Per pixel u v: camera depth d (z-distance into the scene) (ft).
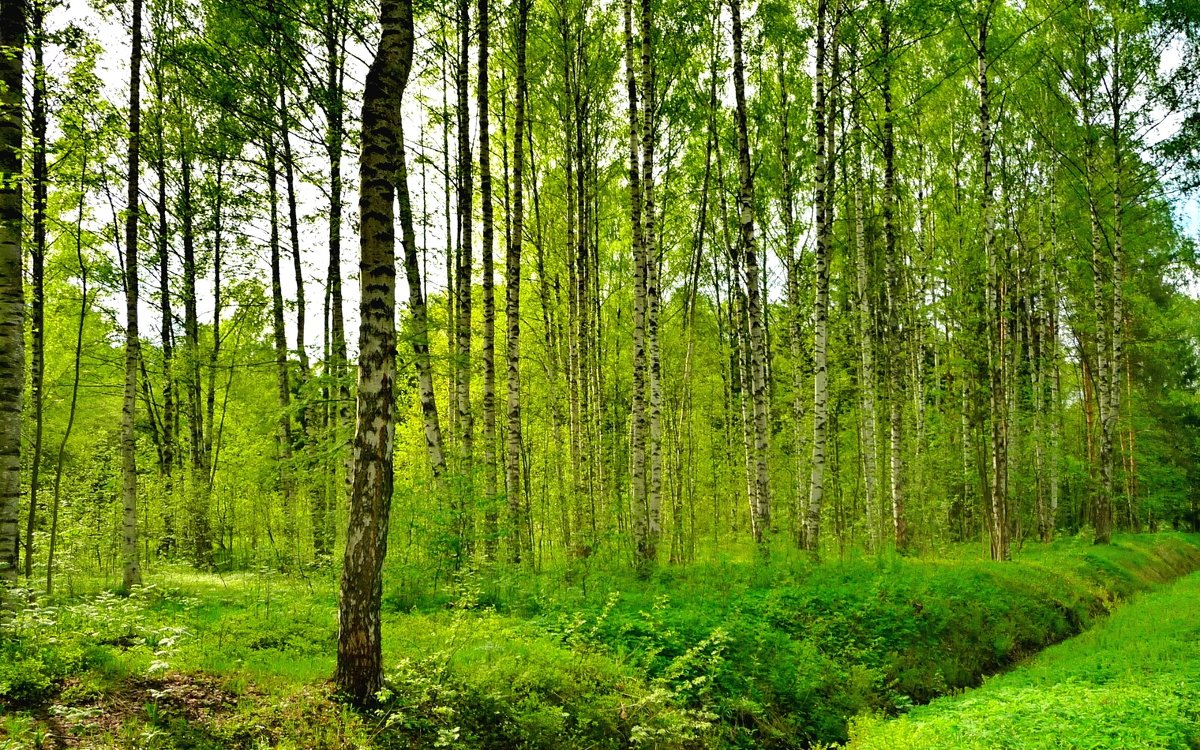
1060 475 97.09
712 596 38.86
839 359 83.66
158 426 73.87
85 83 30.78
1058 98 79.87
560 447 75.00
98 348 63.10
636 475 48.55
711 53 72.64
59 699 19.81
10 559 24.61
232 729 19.34
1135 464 116.98
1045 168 87.35
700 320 112.98
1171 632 40.73
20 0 26.45
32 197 31.35
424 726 21.26
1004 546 63.31
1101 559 69.15
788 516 74.64
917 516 72.59
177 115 59.26
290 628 29.50
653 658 29.66
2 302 25.21
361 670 21.81
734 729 27.45
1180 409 124.57
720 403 98.43
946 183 83.61
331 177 57.26
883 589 42.14
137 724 18.80
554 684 25.64
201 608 34.32
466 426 50.14
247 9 50.49
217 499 68.74
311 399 37.45
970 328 74.08
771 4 59.67
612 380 88.84
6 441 24.85
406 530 39.96
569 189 65.31
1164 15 72.84
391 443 22.25
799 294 91.97
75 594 38.65
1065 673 34.32
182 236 67.67
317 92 52.54
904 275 91.25
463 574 36.65
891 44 59.11
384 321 21.84
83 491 58.29
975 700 30.25
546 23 64.49
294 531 55.01
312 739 19.47
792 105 75.25
